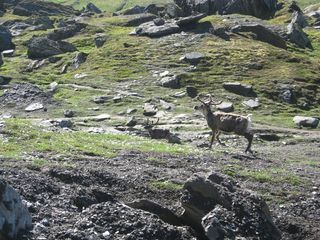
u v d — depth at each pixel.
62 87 86.50
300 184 27.67
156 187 24.08
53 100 77.62
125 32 122.94
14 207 15.13
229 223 18.09
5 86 87.69
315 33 134.00
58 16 188.38
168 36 111.00
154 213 19.50
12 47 123.69
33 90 80.50
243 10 143.75
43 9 194.25
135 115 70.12
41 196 20.25
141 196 23.36
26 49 122.62
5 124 35.28
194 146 43.78
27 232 15.51
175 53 100.19
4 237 14.49
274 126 66.12
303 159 39.78
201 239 18.25
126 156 30.39
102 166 27.17
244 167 30.69
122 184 24.19
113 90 83.31
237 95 80.56
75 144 32.12
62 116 70.25
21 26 152.12
